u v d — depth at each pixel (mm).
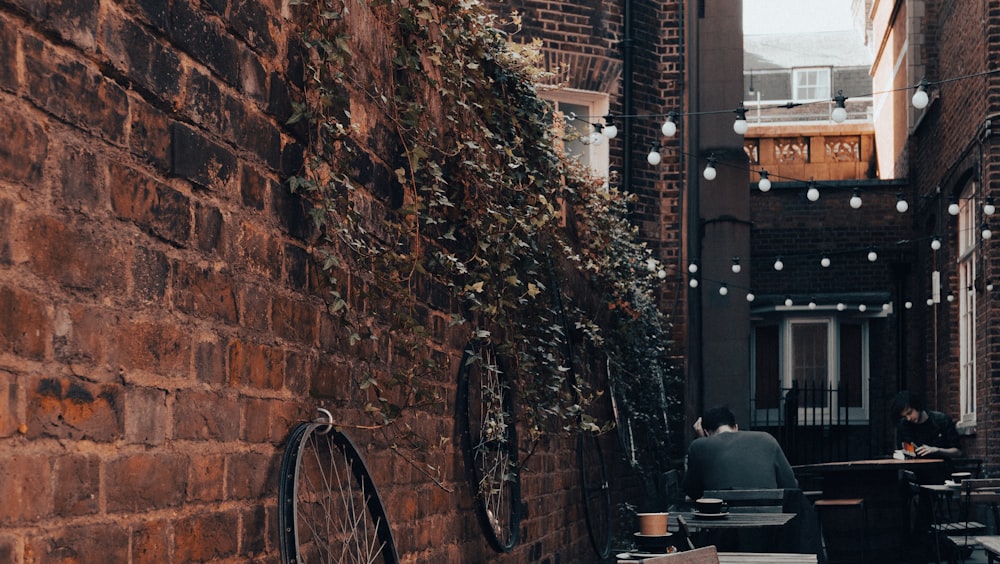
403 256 4156
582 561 8375
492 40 6059
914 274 17906
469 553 5344
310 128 3412
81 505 2133
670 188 13156
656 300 12984
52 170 2061
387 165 4281
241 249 2920
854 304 18266
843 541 9375
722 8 13227
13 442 1933
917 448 10219
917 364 17688
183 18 2576
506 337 5969
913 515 11047
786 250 18656
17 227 1954
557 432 7629
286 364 3230
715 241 13094
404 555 4320
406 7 4383
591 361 9297
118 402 2281
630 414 11047
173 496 2510
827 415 18828
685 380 12992
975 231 13320
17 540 1938
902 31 18734
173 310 2531
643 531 5820
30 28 2000
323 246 3529
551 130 7035
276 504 3135
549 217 6324
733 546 7043
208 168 2715
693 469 7074
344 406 3729
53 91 2061
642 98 13000
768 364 19141
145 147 2414
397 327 4203
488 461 5797
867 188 18484
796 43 32531
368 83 4004
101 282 2223
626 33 12805
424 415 4703
